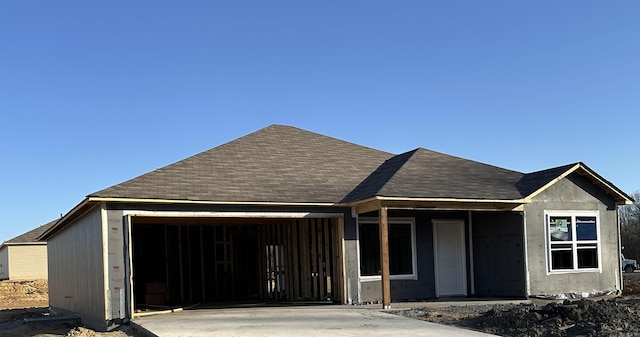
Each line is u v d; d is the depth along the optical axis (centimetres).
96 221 1464
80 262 1706
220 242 2133
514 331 1059
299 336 1035
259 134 2045
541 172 1794
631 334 968
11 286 3903
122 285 1382
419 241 1789
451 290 1814
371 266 1703
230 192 1547
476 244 1839
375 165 1970
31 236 4688
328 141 2108
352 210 1633
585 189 1788
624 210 5716
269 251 2092
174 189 1495
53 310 2359
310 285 1800
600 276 1769
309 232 1822
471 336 1014
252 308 1595
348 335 1038
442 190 1584
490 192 1642
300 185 1692
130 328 1317
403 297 1733
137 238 2027
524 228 1677
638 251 5003
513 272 1703
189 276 2056
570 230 1744
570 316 1106
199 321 1270
